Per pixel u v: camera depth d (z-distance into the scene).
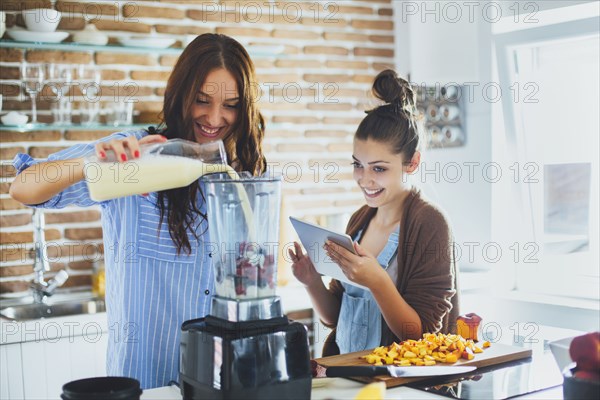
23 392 2.98
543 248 3.69
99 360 3.12
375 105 2.41
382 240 2.34
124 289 2.01
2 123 3.29
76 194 1.98
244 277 1.56
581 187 3.50
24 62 3.41
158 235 2.01
